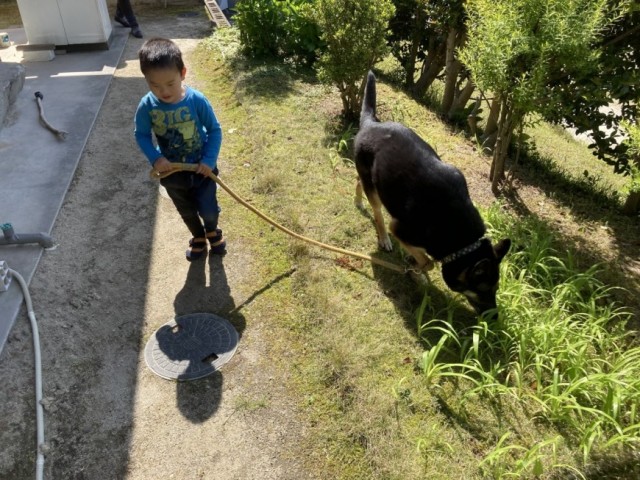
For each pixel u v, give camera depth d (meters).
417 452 2.63
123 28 8.20
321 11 5.29
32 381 3.01
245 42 7.34
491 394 2.88
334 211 4.37
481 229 3.31
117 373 3.12
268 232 4.21
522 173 5.51
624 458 2.59
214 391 3.03
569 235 4.45
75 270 3.80
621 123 4.23
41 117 5.47
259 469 2.66
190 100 3.33
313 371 3.12
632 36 4.75
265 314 3.52
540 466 2.47
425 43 7.66
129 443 2.77
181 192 3.56
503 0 4.16
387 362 3.11
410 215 3.31
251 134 5.43
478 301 3.31
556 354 3.06
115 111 5.88
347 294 3.60
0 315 3.31
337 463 2.67
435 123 6.26
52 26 7.07
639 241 4.49
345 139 5.28
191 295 3.67
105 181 4.76
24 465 2.63
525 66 4.17
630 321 3.54
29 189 4.50
